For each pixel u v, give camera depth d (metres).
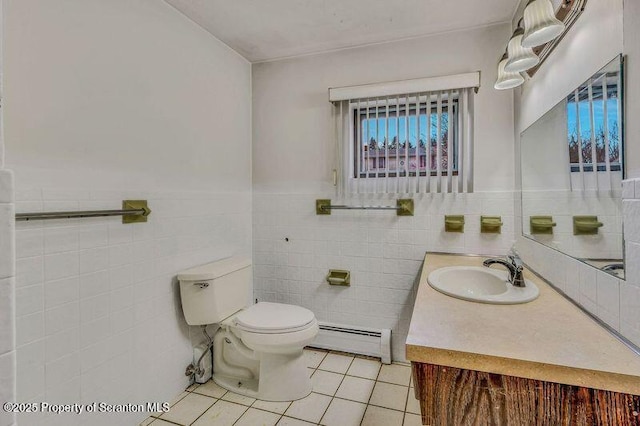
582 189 1.12
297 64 2.55
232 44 2.36
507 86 1.59
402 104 2.26
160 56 1.80
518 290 1.32
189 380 2.01
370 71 2.37
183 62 1.97
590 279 1.07
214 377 2.08
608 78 0.95
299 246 2.57
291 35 2.24
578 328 0.96
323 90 2.49
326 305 2.51
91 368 1.42
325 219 2.50
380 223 2.36
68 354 1.34
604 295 0.98
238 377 2.06
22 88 1.20
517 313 1.08
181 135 1.95
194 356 2.04
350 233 2.44
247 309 2.03
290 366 1.91
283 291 2.62
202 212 2.12
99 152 1.47
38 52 1.24
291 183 2.58
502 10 1.97
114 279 1.53
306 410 1.78
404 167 2.26
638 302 0.81
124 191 1.59
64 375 1.32
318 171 2.51
